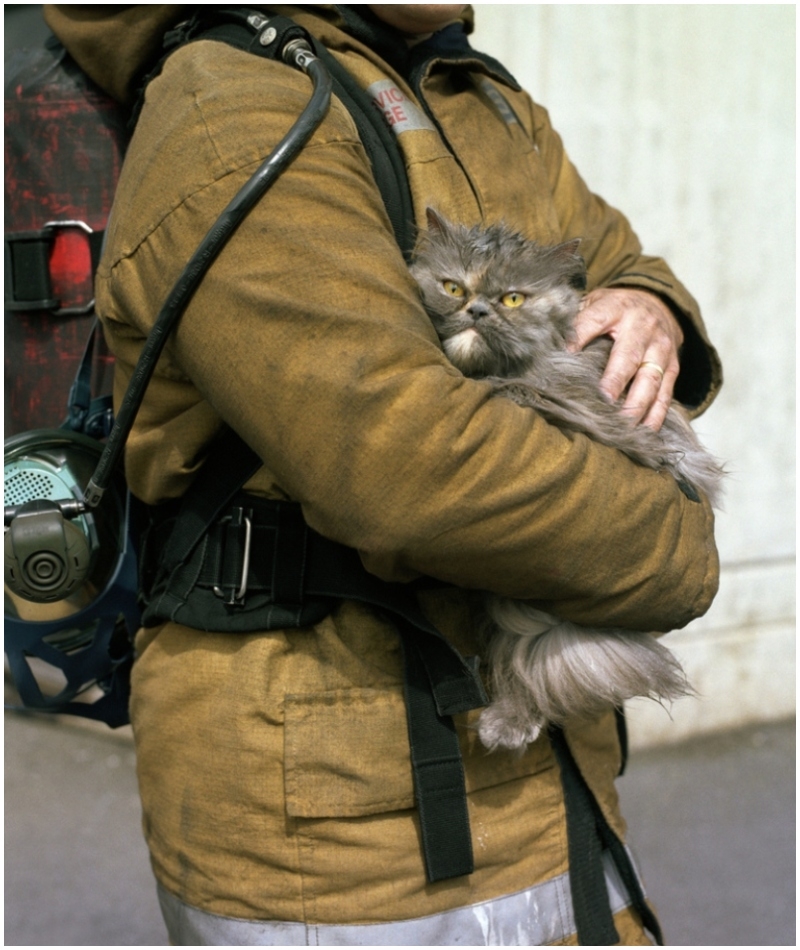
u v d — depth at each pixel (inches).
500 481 49.0
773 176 167.2
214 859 56.9
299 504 56.2
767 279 169.2
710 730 172.4
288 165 51.8
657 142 158.4
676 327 74.7
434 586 58.1
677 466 61.7
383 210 55.9
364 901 55.0
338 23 65.6
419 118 64.3
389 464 48.1
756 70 162.6
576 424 57.1
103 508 67.9
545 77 149.6
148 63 66.5
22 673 69.2
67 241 69.9
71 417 68.6
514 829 58.2
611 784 65.7
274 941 55.6
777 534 174.7
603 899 60.6
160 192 53.5
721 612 171.3
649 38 154.7
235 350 49.8
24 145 70.2
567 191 81.0
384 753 55.4
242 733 55.7
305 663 56.1
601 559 51.8
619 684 59.5
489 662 60.9
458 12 66.7
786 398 172.7
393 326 49.6
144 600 64.5
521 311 68.5
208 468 58.1
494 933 56.9
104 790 151.7
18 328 71.2
